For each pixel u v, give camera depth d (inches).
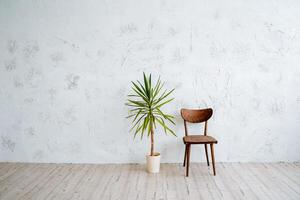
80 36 146.1
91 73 147.9
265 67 145.8
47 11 145.6
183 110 143.2
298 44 144.0
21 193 115.3
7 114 150.9
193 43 145.2
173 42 145.3
